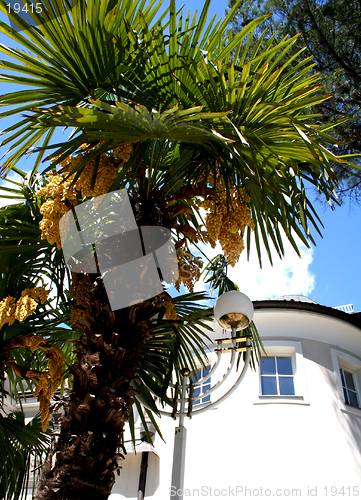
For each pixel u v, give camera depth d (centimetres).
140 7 390
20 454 584
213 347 1160
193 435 1048
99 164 379
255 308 1192
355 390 1148
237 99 365
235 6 397
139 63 388
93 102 302
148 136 354
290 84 421
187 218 517
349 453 988
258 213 428
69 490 303
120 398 331
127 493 1016
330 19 877
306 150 411
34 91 381
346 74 859
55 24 354
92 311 367
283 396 1062
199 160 423
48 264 533
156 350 516
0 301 458
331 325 1184
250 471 969
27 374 430
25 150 411
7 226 514
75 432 321
